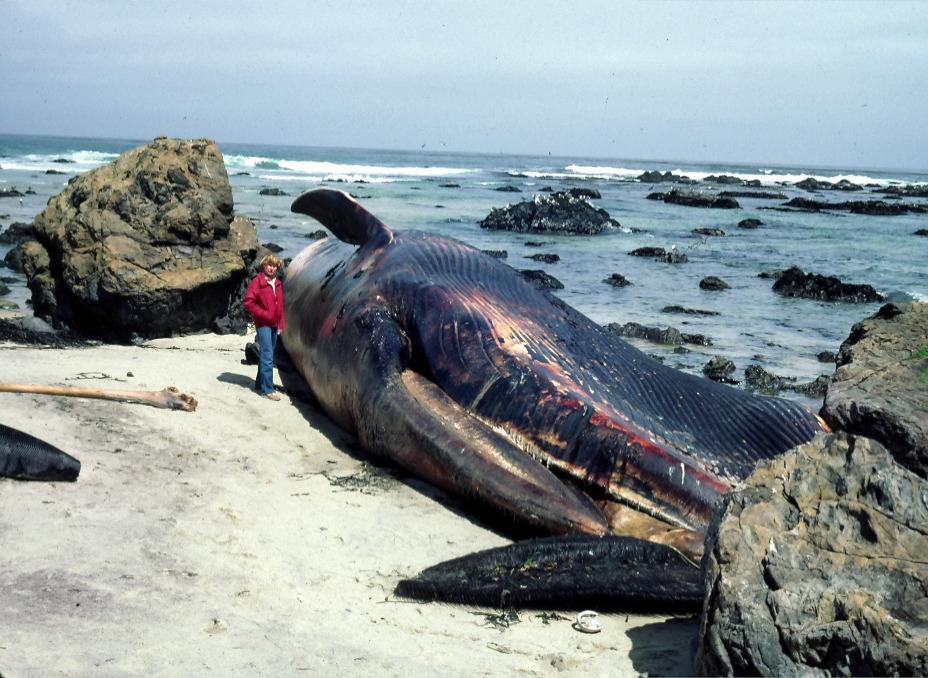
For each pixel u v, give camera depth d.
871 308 18.92
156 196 12.28
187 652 4.24
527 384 6.86
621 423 6.50
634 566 5.33
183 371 9.55
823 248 31.11
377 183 61.28
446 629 4.78
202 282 12.12
